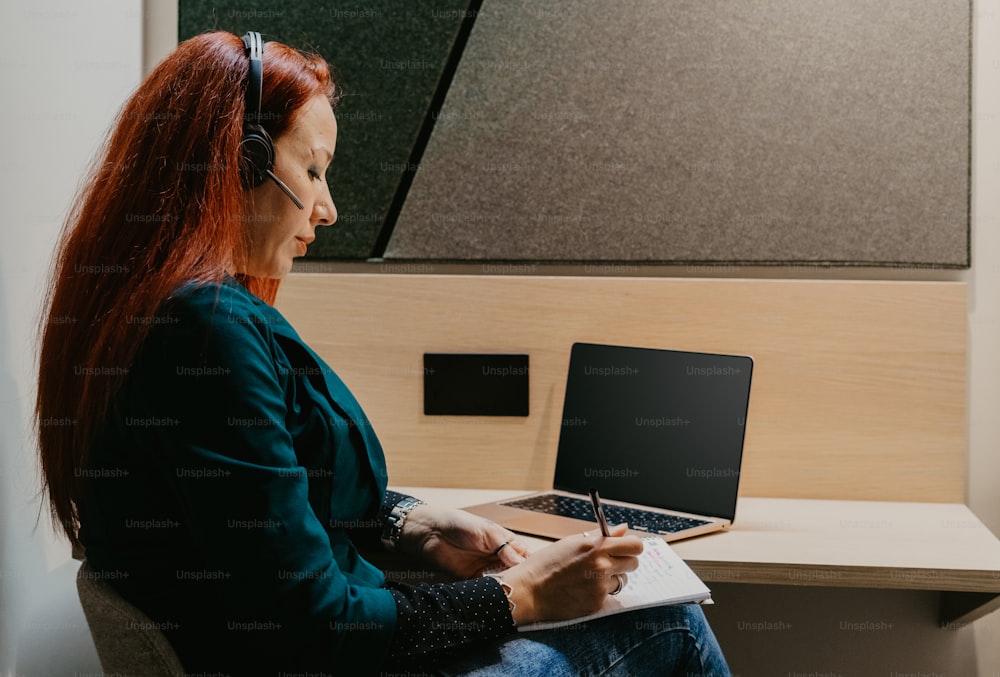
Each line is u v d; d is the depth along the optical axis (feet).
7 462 3.60
